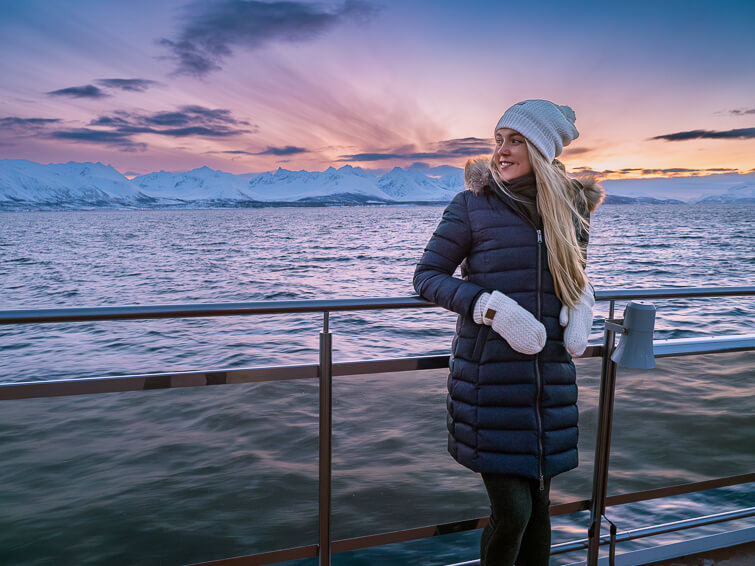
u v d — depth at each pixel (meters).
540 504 1.37
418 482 1.50
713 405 1.79
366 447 1.44
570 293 1.25
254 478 1.37
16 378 8.38
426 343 10.41
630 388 1.71
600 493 1.70
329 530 1.44
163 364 9.16
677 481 1.77
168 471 1.31
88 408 1.23
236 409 1.33
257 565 1.41
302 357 9.52
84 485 1.25
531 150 1.24
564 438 1.26
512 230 1.25
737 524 2.13
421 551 2.20
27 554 1.23
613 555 1.73
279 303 1.27
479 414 1.23
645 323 1.47
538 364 1.23
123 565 1.31
